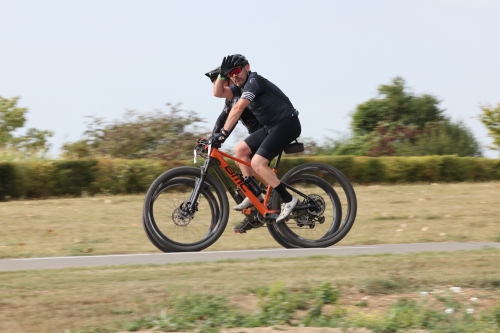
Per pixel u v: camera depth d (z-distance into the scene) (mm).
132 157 59750
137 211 37438
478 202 39688
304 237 23406
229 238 28781
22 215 35125
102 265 20297
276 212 22625
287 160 54469
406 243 26547
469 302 16141
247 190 22609
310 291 16375
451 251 21344
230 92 22688
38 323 14523
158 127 60281
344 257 20391
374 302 16281
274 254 21812
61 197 49656
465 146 75938
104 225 32250
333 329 14484
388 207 38469
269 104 21797
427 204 39500
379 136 77375
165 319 14719
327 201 23250
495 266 18906
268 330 14445
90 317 14938
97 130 60875
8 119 80250
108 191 50531
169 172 22281
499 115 76250
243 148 22422
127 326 14398
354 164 57594
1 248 26156
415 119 82125
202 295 15875
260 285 16812
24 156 57750
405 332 14305
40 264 20984
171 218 22484
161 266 19500
